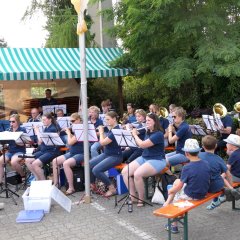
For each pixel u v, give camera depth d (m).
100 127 6.79
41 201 5.82
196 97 11.80
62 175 7.41
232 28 9.42
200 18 9.04
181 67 9.25
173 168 6.90
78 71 11.98
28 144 7.96
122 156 6.69
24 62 12.03
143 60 10.67
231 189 4.83
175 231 4.83
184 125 6.61
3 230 5.17
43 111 11.95
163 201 5.99
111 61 12.55
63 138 7.85
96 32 17.64
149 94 14.02
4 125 9.02
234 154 5.46
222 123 7.64
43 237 4.88
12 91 14.19
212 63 8.83
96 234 4.92
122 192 6.62
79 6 5.88
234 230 4.90
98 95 15.99
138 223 5.27
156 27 9.66
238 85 10.62
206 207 5.80
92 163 6.66
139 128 6.71
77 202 6.30
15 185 7.54
